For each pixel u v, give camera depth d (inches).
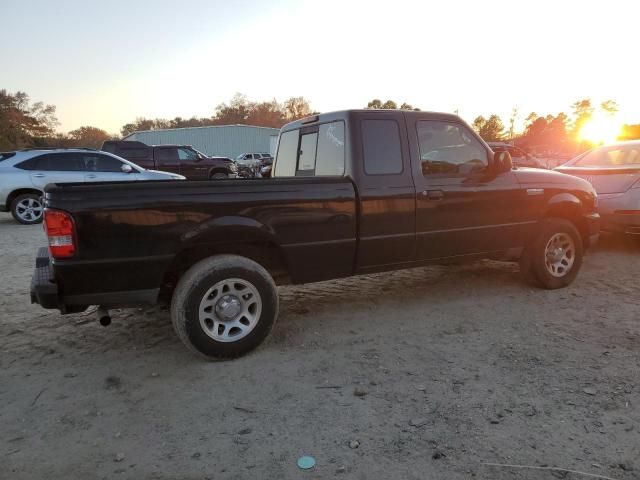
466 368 141.9
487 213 192.5
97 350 160.2
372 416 117.6
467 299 205.3
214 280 143.6
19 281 244.2
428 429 111.5
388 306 199.0
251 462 101.4
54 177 463.5
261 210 149.8
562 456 100.7
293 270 159.5
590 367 140.3
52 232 129.1
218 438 110.3
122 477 98.0
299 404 124.0
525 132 3233.3
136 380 138.9
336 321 182.7
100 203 131.3
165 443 108.9
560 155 2041.1
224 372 142.4
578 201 215.2
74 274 131.2
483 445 105.0
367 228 168.2
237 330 150.6
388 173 172.1
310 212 157.2
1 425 117.3
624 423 112.0
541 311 188.7
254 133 1927.9
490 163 195.6
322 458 102.2
